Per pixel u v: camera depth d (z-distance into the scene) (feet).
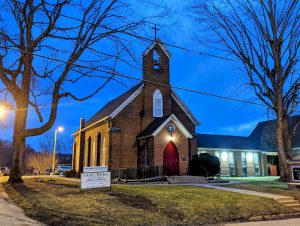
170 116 94.43
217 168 93.04
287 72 83.51
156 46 106.73
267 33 84.28
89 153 118.62
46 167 181.68
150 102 102.27
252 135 149.69
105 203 43.75
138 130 99.14
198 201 48.57
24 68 66.74
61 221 33.53
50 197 46.14
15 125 66.69
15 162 66.33
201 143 123.95
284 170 82.43
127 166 95.25
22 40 66.23
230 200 50.44
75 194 49.65
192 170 95.20
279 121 83.71
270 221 42.37
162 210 42.70
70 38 65.46
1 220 32.37
